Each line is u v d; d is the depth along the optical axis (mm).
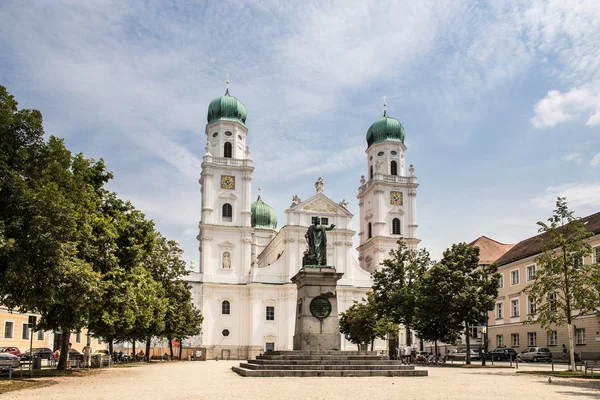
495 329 70062
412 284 60125
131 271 39406
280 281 97250
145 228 40594
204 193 98875
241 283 96312
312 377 28391
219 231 97688
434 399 19875
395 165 107562
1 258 24719
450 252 51688
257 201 128500
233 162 100562
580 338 54219
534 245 64500
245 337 94812
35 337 58812
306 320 32312
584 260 53219
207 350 92438
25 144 27969
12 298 27234
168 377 31922
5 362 29203
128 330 46719
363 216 110250
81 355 51219
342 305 94812
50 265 26250
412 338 93438
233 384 25625
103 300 35562
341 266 97688
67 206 26703
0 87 27641
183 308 66500
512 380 29828
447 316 48719
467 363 50406
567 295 38031
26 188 25953
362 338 72500
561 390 24281
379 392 21766
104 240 34906
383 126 109062
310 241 34438
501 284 69375
